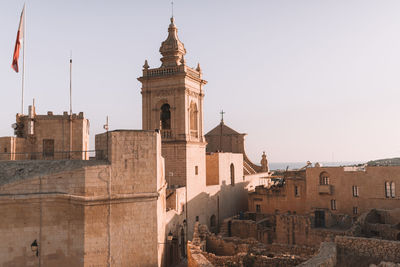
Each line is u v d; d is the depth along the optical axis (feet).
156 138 81.30
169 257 118.73
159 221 87.61
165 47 160.35
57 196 72.13
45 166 74.64
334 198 159.43
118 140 76.89
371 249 86.99
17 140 109.70
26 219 71.61
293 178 177.88
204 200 162.09
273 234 146.41
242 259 92.99
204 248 113.09
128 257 75.56
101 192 74.18
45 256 71.92
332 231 127.54
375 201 148.97
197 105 164.25
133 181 77.56
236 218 177.27
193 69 162.30
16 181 71.31
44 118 115.85
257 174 232.32
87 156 120.16
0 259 69.92
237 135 246.06
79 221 72.38
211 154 181.98
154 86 156.35
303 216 135.85
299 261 88.28
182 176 147.95
